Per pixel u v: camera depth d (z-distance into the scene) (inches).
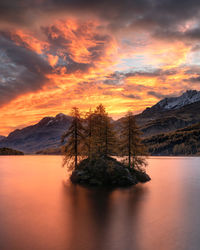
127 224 656.4
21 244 515.8
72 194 1126.4
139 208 845.8
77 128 1622.8
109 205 892.0
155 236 567.5
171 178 1830.7
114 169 1475.1
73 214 759.7
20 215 752.3
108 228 623.2
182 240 543.2
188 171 2485.2
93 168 1520.7
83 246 506.6
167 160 5157.5
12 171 2486.5
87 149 1611.7
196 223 669.9
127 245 512.4
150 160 5162.4
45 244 514.6
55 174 2148.1
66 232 588.7
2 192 1192.8
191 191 1222.3
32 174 2156.7
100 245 511.5
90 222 674.2
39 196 1079.0
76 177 1537.9
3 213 777.6
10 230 605.3
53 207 859.4
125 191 1212.5
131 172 1588.3
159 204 911.7
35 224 656.4
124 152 1594.5
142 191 1218.6
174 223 669.9
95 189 1278.3
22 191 1220.5
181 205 896.9
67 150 1611.7
